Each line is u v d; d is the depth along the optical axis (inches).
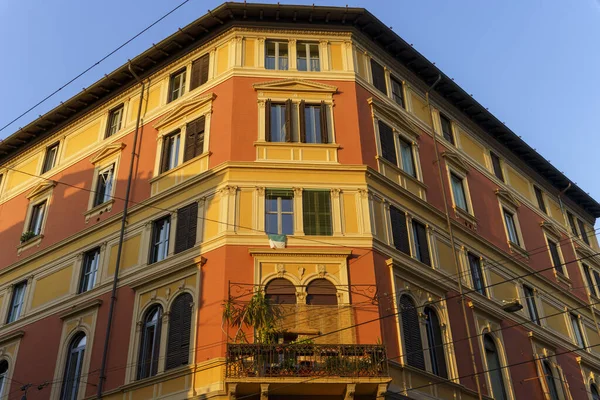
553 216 1443.2
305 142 973.8
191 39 1132.5
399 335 825.5
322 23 1104.8
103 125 1195.9
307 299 822.5
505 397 964.0
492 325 1019.3
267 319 762.8
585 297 1373.0
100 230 1043.3
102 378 867.4
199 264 863.7
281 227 890.7
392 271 873.5
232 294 817.5
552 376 1088.8
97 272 1000.2
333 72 1053.8
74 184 1160.8
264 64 1060.5
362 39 1122.7
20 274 1125.7
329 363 711.7
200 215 919.7
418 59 1176.2
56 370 933.2
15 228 1207.6
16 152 1338.6
